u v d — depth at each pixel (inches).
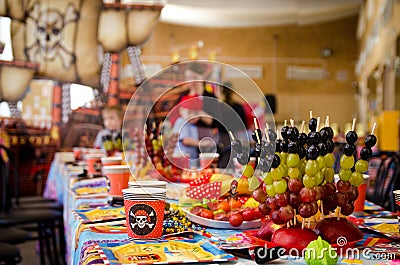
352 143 41.3
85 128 234.1
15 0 225.8
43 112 231.6
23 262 141.6
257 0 398.0
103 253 37.6
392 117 203.3
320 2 399.9
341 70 441.4
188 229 46.4
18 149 229.3
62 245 127.0
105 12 233.1
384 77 249.3
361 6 396.8
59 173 126.1
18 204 122.2
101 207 59.1
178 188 60.0
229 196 52.3
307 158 39.4
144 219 42.4
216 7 394.0
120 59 234.5
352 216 54.3
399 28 207.3
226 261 35.7
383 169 78.3
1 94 226.7
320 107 441.1
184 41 406.3
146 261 35.3
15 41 227.0
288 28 437.4
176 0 382.0
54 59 231.0
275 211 40.2
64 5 230.8
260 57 436.1
